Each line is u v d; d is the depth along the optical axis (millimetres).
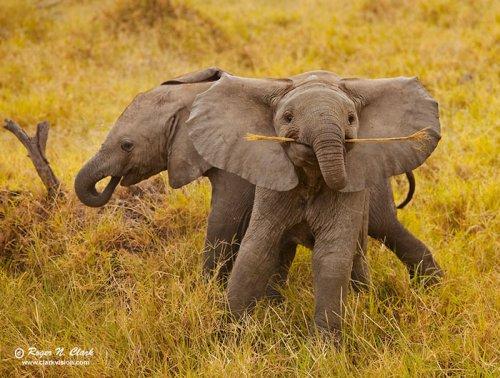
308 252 10391
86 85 19000
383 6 23406
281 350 8602
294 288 9625
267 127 8070
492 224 11367
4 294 9766
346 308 8273
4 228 10891
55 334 9055
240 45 22000
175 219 11227
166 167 10258
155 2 22906
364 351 8484
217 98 8297
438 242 11055
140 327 8781
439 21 21875
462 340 8516
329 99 7496
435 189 12703
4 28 23750
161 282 9734
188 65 20594
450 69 18156
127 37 22266
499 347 8391
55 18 25734
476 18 21406
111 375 8211
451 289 9617
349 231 8242
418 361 8055
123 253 10484
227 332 8641
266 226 8336
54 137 16188
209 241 9703
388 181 9859
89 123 16750
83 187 10211
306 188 8117
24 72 20125
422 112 8266
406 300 9188
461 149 14062
